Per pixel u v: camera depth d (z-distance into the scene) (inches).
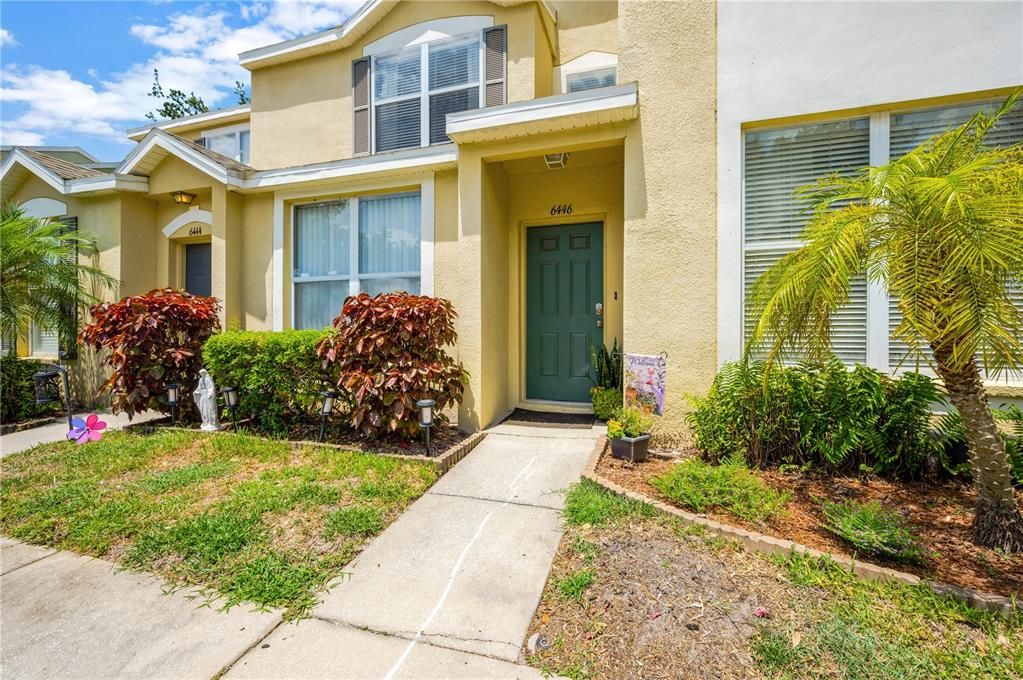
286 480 157.3
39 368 279.0
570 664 81.8
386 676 80.6
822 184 123.8
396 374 181.2
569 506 134.2
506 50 264.7
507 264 256.2
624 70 196.5
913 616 87.7
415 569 111.3
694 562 105.3
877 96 168.9
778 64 179.0
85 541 126.0
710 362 185.8
